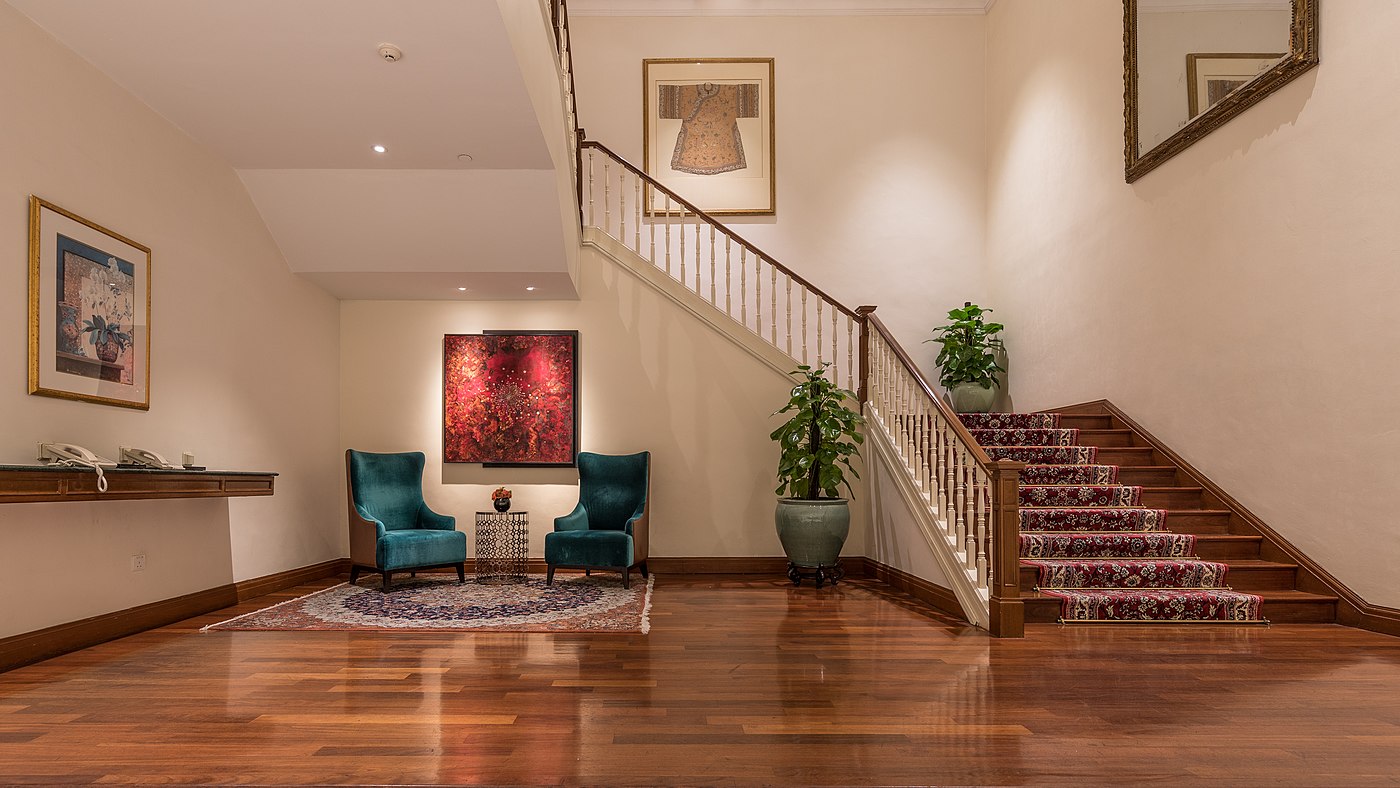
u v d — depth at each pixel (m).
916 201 9.21
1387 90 4.37
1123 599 4.96
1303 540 5.02
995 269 9.05
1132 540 5.46
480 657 4.08
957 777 2.49
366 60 4.32
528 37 4.75
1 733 2.89
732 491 7.66
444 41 4.12
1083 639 4.50
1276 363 5.17
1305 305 4.93
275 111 5.00
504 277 7.04
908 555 6.32
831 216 9.16
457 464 7.80
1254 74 5.33
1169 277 6.20
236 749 2.73
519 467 7.77
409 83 4.59
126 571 4.71
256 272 6.27
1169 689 3.47
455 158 5.74
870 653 4.16
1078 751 2.72
